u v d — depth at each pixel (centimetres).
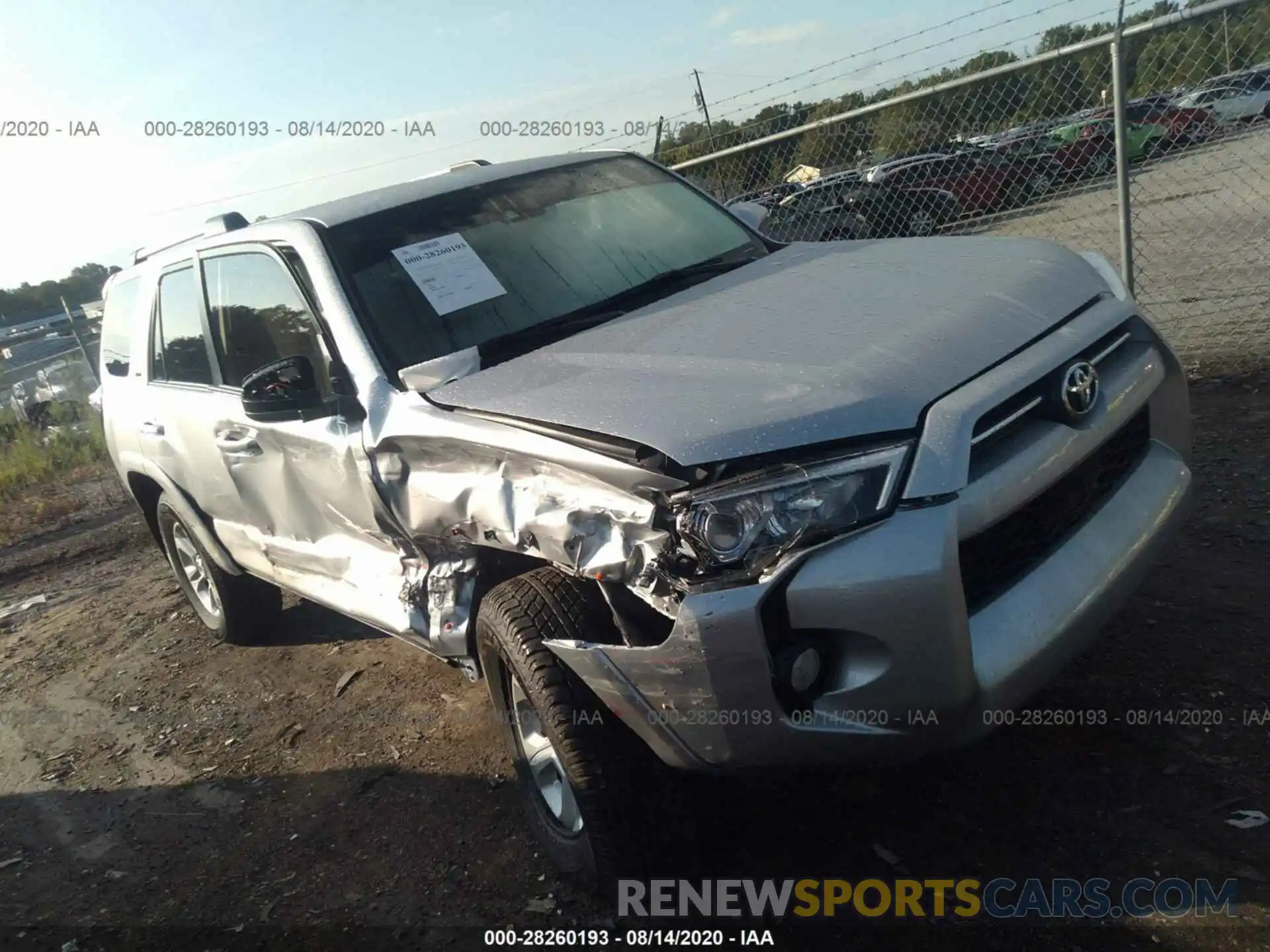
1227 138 580
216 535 470
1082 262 313
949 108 646
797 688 225
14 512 1049
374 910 302
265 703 463
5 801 424
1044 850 265
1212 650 326
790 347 262
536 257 363
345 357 326
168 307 459
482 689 426
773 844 288
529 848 315
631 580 237
